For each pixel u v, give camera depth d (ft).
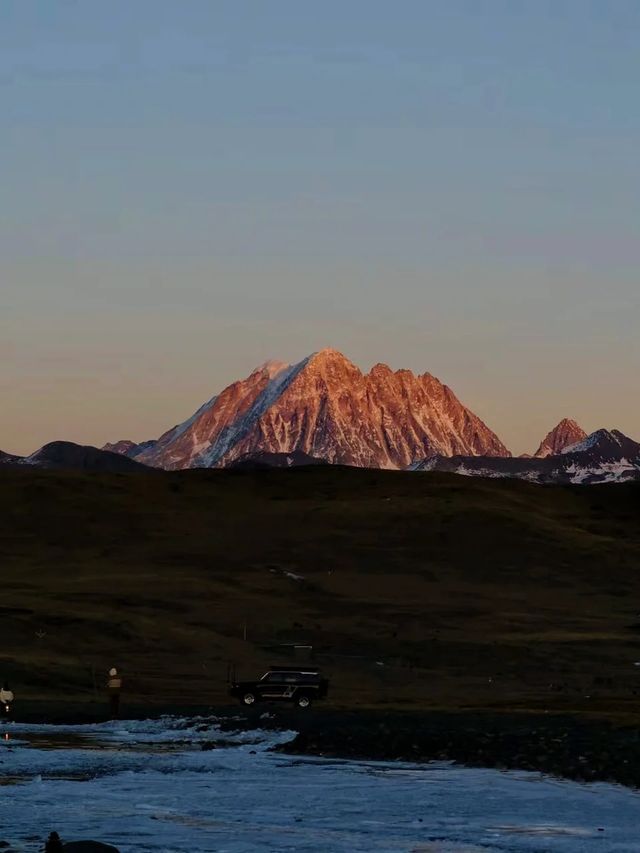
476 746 367.25
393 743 374.84
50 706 497.87
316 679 513.86
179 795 296.92
